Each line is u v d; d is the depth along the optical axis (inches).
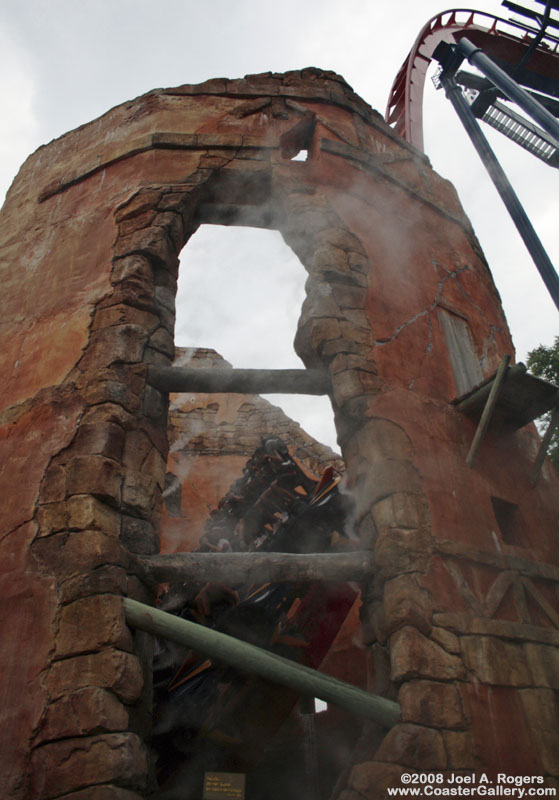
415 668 243.9
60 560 253.4
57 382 311.3
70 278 357.7
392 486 289.0
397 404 322.3
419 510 287.6
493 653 264.2
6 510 277.0
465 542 292.2
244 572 266.8
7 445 300.2
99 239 366.9
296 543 331.9
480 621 270.4
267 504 356.8
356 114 456.8
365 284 363.6
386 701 243.1
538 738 252.2
